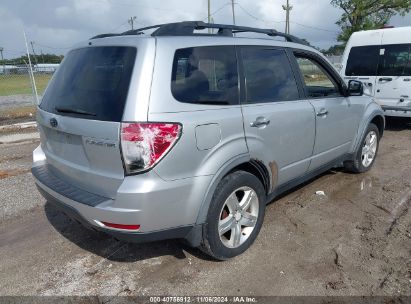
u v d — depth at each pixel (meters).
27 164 6.25
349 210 4.18
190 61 2.80
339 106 4.39
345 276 2.97
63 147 2.98
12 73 24.42
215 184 2.83
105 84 2.67
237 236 3.19
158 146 2.47
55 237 3.70
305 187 4.91
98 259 3.29
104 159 2.58
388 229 3.72
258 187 3.30
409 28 8.07
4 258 3.33
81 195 2.75
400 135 8.33
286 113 3.51
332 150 4.46
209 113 2.79
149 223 2.55
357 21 30.14
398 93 8.25
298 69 3.86
